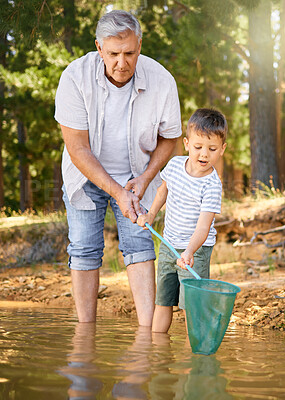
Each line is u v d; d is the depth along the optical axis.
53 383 2.11
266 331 3.79
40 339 3.17
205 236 3.33
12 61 16.36
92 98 3.76
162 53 15.87
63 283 6.55
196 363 2.53
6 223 11.18
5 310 4.80
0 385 2.08
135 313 4.70
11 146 20.00
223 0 10.38
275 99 13.14
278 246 7.33
